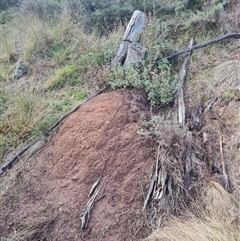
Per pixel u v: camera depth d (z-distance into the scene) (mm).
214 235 2568
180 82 3738
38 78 4211
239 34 4152
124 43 4020
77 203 2900
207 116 3416
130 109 3328
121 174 2992
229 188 2922
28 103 3699
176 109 3439
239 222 2662
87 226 2799
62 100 3828
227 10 4488
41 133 3467
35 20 4824
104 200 2898
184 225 2682
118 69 3756
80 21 4844
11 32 5012
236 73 3668
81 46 4477
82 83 4020
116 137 3143
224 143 3209
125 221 2797
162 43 4059
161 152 2984
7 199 3039
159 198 2832
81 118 3379
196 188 2910
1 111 3758
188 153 3012
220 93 3574
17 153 3330
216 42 4176
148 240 2666
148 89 3541
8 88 4102
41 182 3104
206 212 2771
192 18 4426
